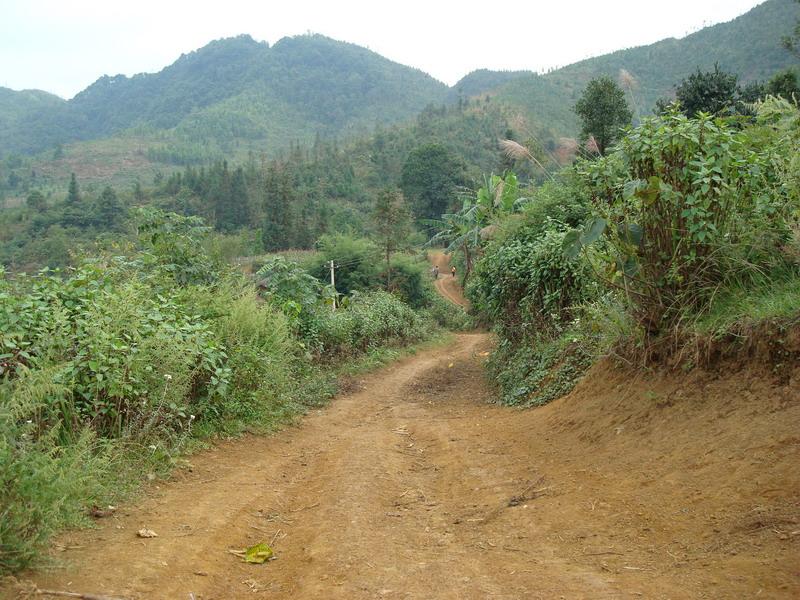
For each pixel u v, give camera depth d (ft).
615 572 10.86
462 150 289.94
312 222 188.44
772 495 11.85
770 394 15.24
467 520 15.11
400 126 384.88
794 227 17.84
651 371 19.95
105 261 31.19
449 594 10.44
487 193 92.63
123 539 12.92
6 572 10.18
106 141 543.80
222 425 25.31
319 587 10.97
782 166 18.78
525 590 10.42
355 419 33.94
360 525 14.51
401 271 133.90
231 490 17.90
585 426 20.88
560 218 41.63
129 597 10.12
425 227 224.74
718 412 16.10
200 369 25.13
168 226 38.45
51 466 12.32
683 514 12.60
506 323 42.34
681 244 19.43
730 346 17.15
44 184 395.14
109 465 16.63
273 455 23.58
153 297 29.48
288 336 38.96
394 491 18.13
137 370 20.44
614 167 20.72
